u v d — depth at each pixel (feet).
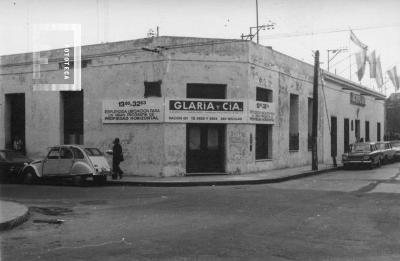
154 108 74.38
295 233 30.48
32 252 25.79
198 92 76.69
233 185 65.62
